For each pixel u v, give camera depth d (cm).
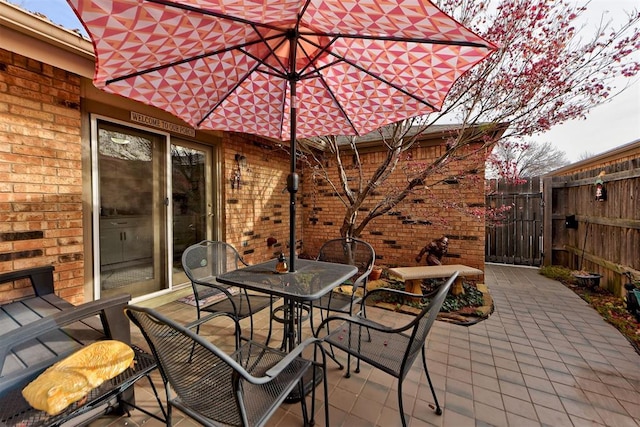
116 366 130
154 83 190
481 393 181
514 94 312
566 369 206
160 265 331
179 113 230
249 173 458
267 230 499
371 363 152
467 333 265
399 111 241
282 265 203
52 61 220
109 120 275
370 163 524
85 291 259
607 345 241
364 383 192
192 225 371
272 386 130
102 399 126
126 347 143
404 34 149
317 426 155
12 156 214
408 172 454
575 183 473
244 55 196
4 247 211
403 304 333
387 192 489
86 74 241
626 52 271
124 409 162
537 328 275
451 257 452
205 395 110
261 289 166
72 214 249
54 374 120
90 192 263
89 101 260
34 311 186
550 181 516
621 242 355
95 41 140
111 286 284
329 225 567
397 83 204
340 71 210
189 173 367
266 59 205
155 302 320
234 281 180
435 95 212
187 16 140
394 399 176
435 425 155
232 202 423
